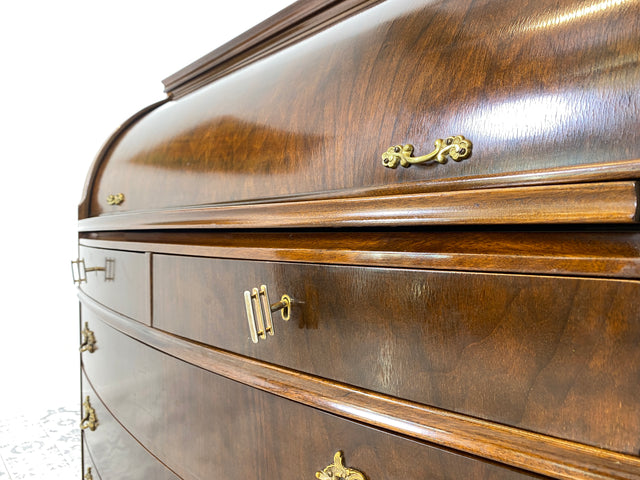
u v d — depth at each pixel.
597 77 0.32
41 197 2.03
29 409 2.02
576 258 0.31
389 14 0.52
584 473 0.30
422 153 0.42
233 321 0.56
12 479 1.49
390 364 0.41
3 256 1.97
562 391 0.31
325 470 0.45
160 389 0.72
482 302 0.35
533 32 0.37
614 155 0.31
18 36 1.96
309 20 0.68
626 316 0.29
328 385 0.45
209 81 0.91
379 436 0.41
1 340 1.98
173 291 0.67
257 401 0.53
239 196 0.61
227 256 0.56
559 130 0.34
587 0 0.35
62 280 2.10
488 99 0.38
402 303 0.40
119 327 0.83
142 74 1.85
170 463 0.70
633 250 0.29
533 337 0.33
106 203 0.98
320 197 0.50
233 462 0.57
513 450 0.33
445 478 0.37
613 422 0.29
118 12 1.87
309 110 0.54
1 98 1.93
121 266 0.82
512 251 0.34
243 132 0.63
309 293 0.47
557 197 0.31
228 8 1.55
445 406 0.37
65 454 1.66
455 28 0.43
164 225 0.64
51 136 2.03
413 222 0.37
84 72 1.98
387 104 0.46
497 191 0.33
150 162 0.84
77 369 2.15
